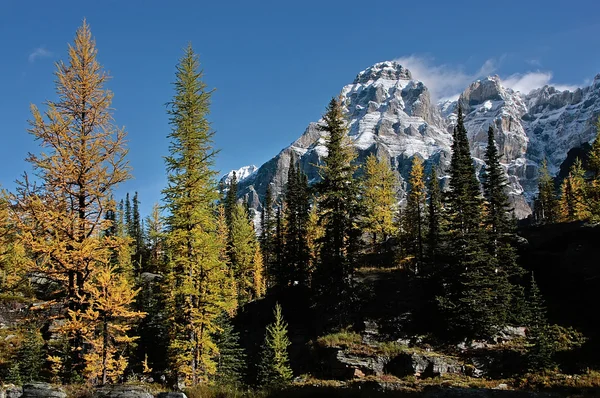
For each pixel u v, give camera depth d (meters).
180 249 25.09
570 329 32.25
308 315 46.16
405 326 36.34
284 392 14.59
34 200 15.74
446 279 37.22
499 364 29.92
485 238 36.31
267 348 35.62
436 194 46.12
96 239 16.97
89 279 18.36
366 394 14.55
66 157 16.27
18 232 17.34
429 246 45.16
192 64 25.91
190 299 24.78
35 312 18.95
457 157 42.31
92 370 18.42
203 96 25.52
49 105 16.94
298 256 51.59
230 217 72.06
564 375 25.00
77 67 17.58
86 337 18.86
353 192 35.84
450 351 32.62
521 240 45.47
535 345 28.09
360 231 35.94
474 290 33.69
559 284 39.69
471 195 39.12
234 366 35.72
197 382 24.06
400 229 55.91
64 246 15.98
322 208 36.59
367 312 38.91
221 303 24.95
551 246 44.72
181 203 24.70
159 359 37.25
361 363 31.55
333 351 33.66
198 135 24.98
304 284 51.59
